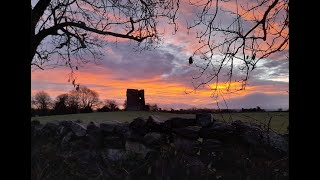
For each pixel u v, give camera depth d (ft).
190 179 14.69
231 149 14.15
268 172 12.80
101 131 19.34
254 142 13.61
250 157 13.55
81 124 21.47
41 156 18.61
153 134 17.11
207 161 14.62
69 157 18.81
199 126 15.99
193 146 15.30
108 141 18.92
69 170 17.94
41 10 21.42
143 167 16.55
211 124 15.47
